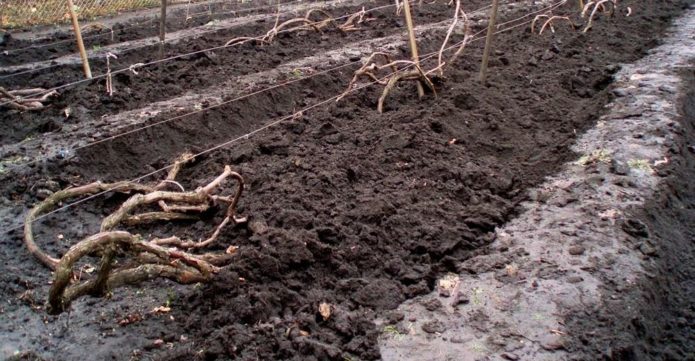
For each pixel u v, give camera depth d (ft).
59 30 31.99
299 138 15.21
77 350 8.75
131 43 26.96
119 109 18.34
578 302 9.53
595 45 24.18
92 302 9.79
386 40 25.18
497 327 9.07
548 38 24.89
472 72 20.52
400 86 18.66
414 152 14.15
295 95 19.19
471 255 10.97
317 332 8.84
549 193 13.03
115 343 8.86
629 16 28.78
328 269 10.26
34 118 17.87
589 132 15.99
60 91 19.63
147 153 15.76
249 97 18.17
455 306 9.56
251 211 11.58
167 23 32.24
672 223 12.50
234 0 40.63
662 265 10.93
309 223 11.11
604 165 13.96
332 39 26.40
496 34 26.21
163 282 10.25
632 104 17.46
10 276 10.52
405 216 11.59
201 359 8.36
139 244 8.73
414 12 32.58
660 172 13.70
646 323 9.46
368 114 16.83
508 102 17.85
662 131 15.51
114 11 38.01
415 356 8.53
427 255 10.68
